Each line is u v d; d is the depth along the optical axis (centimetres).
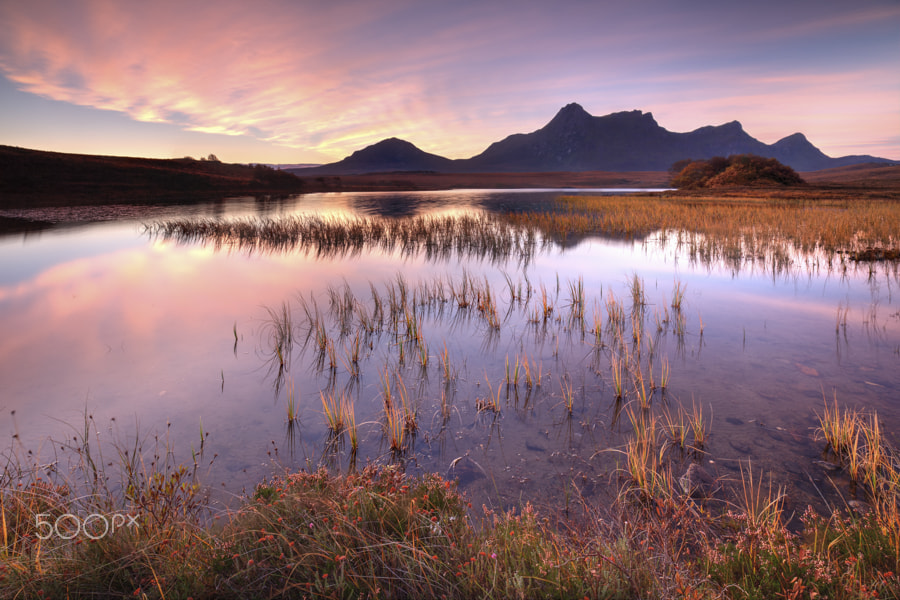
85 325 913
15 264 1506
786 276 1281
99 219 2864
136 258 1642
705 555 315
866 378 635
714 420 538
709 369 685
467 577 271
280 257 1694
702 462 455
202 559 287
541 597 265
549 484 430
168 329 892
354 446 499
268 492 396
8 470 429
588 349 787
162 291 1181
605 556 285
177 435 522
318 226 2348
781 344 777
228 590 268
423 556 281
